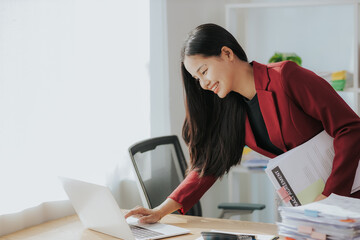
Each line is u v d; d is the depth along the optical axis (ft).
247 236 5.15
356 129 5.29
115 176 8.23
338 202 4.87
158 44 9.19
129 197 8.67
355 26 9.75
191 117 6.31
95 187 5.27
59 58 6.91
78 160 7.28
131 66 8.52
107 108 7.95
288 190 5.44
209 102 6.26
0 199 6.00
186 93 6.27
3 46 6.04
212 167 6.34
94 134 7.63
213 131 6.32
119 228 5.40
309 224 4.53
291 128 5.77
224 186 11.94
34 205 6.42
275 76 5.67
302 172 5.46
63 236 5.83
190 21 10.28
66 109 7.05
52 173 6.77
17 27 6.23
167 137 8.17
